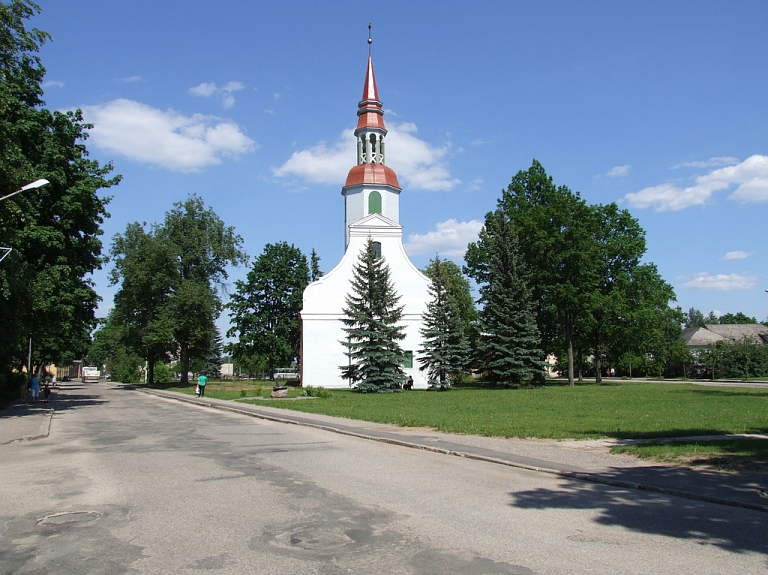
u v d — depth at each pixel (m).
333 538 6.87
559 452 13.22
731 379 69.94
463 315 75.25
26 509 8.50
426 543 6.68
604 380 68.31
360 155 55.38
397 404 28.14
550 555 6.24
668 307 57.69
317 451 14.23
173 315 59.59
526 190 54.06
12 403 35.53
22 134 28.55
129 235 67.81
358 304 41.97
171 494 9.36
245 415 25.88
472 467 11.81
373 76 55.81
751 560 6.05
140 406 33.47
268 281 71.69
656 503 8.59
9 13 24.91
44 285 27.84
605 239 55.38
